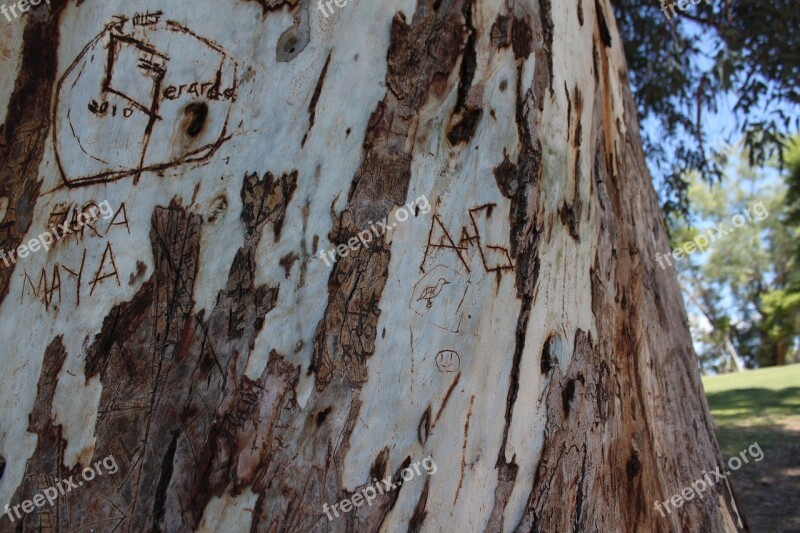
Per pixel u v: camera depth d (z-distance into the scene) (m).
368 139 0.91
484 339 0.91
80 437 0.84
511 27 0.99
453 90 0.94
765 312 13.67
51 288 0.89
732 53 3.05
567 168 1.05
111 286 0.88
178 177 0.90
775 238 14.85
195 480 0.82
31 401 0.86
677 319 1.41
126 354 0.86
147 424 0.84
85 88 0.93
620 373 1.10
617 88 1.40
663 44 3.44
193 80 0.92
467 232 0.92
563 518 0.93
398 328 0.88
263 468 0.83
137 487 0.82
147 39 0.93
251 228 0.89
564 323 0.99
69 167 0.92
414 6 0.94
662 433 1.18
